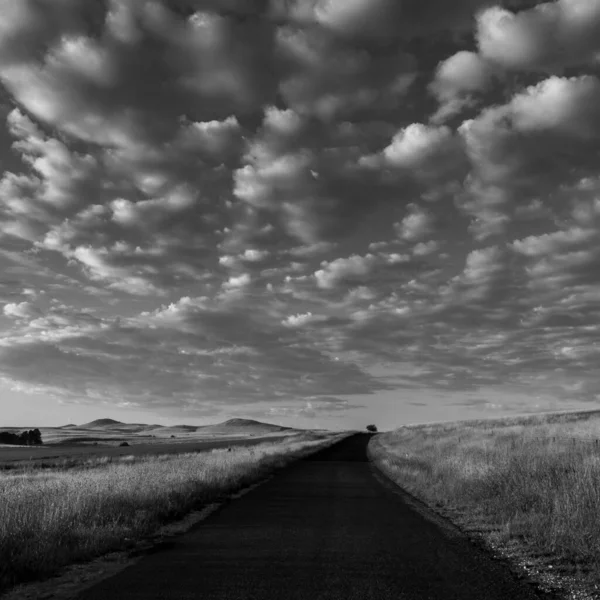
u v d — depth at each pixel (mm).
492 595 5754
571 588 6070
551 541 8078
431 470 19266
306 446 46594
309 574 6527
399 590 5875
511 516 10273
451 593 5801
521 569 6863
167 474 15938
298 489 16844
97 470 22109
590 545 7691
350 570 6730
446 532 9438
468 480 14070
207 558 7387
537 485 11195
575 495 9461
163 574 6520
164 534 9195
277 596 5621
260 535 9125
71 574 6562
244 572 6613
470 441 30516
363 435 100625
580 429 29578
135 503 11039
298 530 9602
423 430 68000
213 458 26281
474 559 7391
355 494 15523
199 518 10969
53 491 11492
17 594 5734
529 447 19297
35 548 7152
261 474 21547
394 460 28906
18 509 9047
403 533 9336
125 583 6121
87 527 8836
